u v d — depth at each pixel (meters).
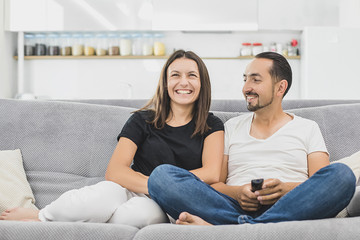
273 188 1.24
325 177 1.08
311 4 4.16
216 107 1.96
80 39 4.38
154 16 4.16
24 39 4.36
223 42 4.34
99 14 4.20
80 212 1.18
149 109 1.68
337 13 4.15
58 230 0.97
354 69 3.94
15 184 1.56
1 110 1.82
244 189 1.27
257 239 0.92
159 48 4.28
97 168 1.73
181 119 1.65
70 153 1.73
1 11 4.14
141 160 1.61
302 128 1.57
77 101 2.05
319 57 3.96
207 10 4.15
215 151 1.55
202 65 1.66
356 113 1.78
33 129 1.77
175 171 1.18
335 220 0.98
